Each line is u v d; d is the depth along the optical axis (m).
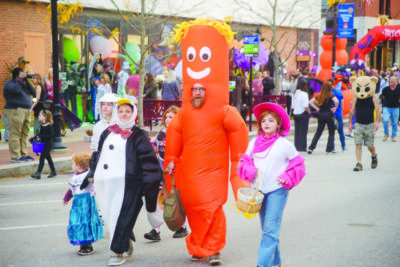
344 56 22.20
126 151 5.62
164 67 19.67
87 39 19.45
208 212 5.60
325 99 13.58
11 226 7.12
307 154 13.81
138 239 6.59
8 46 17.66
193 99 5.73
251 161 5.15
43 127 10.52
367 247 6.05
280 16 27.19
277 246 5.09
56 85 12.56
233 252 5.98
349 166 11.79
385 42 37.81
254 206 4.88
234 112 5.86
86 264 5.62
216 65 5.82
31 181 10.30
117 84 19.09
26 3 17.94
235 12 24.84
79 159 5.94
